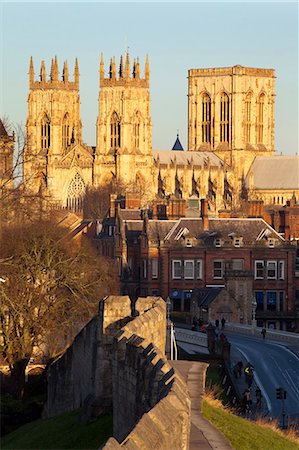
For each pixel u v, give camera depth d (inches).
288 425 6953.7
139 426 2741.1
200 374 5925.2
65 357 7126.0
